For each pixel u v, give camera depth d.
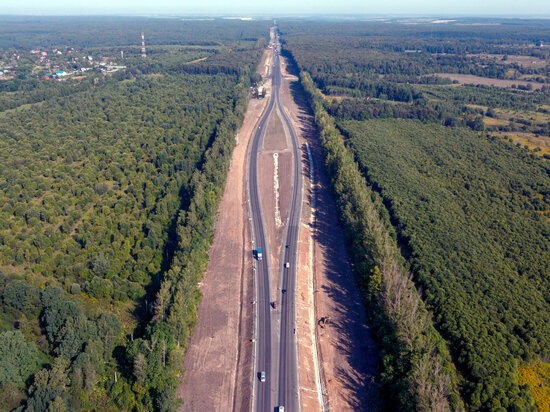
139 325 117.06
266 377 102.06
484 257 138.62
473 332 107.06
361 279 132.00
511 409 87.62
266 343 111.88
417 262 135.25
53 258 141.25
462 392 94.25
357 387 100.25
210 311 122.12
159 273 137.88
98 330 105.94
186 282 118.62
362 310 124.00
